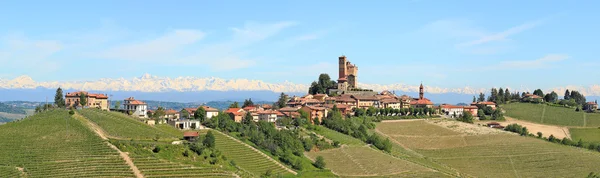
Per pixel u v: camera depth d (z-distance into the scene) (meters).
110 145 174.38
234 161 189.25
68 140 178.38
